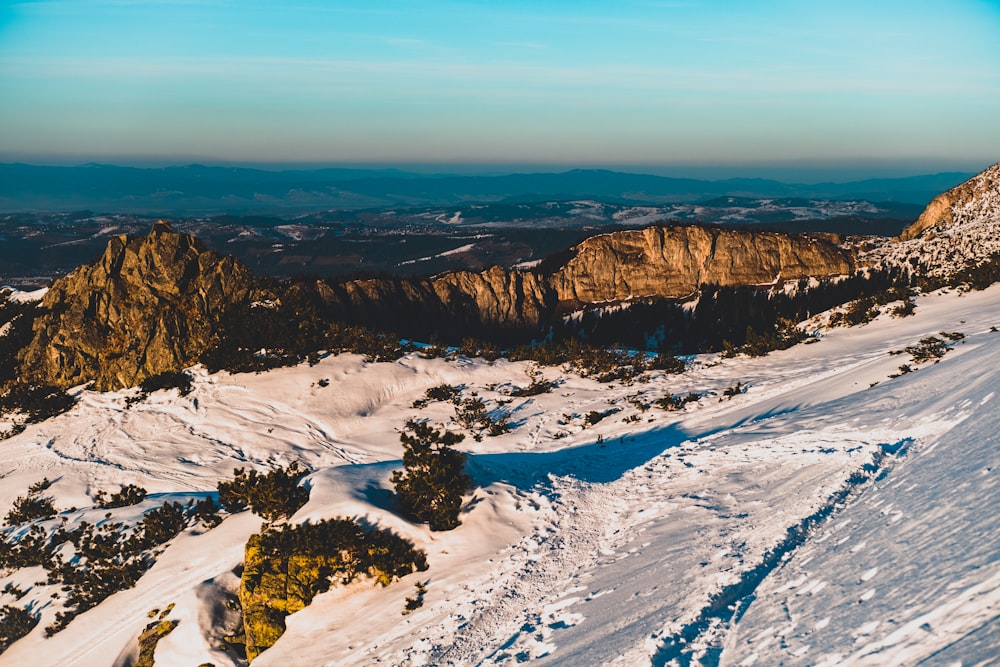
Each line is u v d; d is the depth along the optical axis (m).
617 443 36.56
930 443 21.97
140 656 22.14
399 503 24.75
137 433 44.66
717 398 42.59
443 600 20.23
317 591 22.14
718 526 20.38
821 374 42.47
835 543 16.62
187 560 26.11
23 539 32.06
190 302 52.59
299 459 41.62
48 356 51.25
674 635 14.33
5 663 24.17
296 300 55.03
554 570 20.77
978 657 9.76
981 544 12.96
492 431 41.41
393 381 48.88
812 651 12.23
